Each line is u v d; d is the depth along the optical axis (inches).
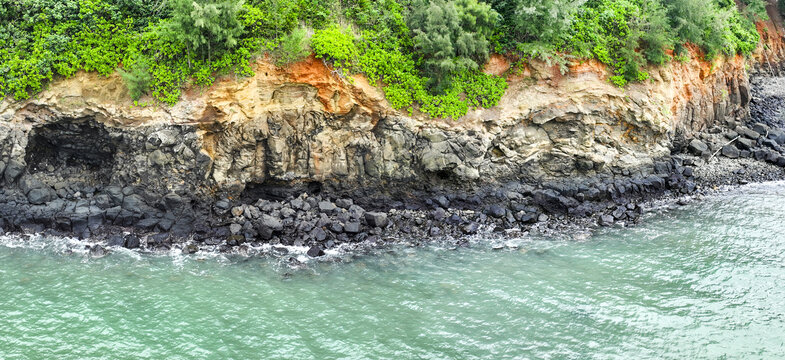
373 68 969.5
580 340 621.9
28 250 804.6
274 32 934.4
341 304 693.3
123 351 589.0
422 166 983.0
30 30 922.1
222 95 898.1
